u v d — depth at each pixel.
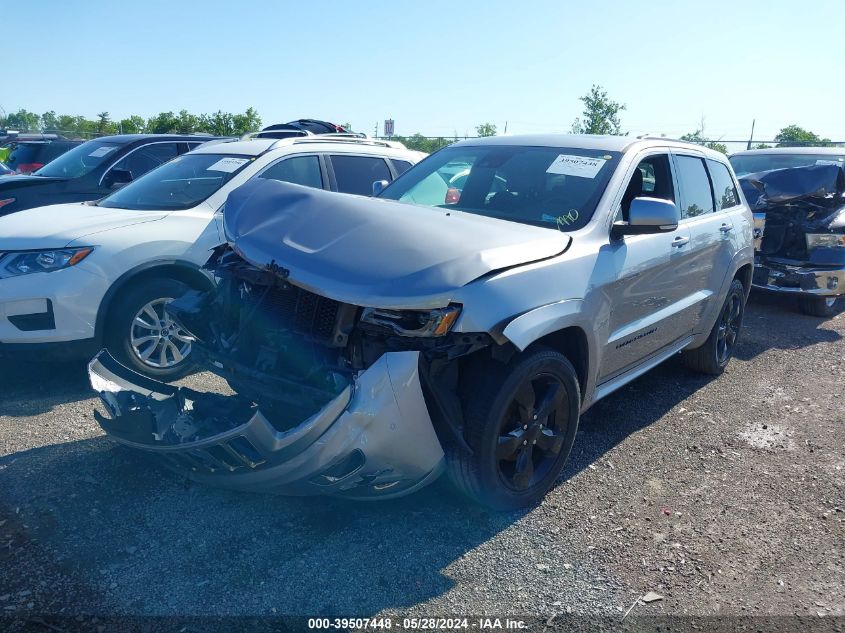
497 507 3.55
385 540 3.34
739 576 3.21
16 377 5.34
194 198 5.69
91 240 4.88
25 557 3.07
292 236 3.44
